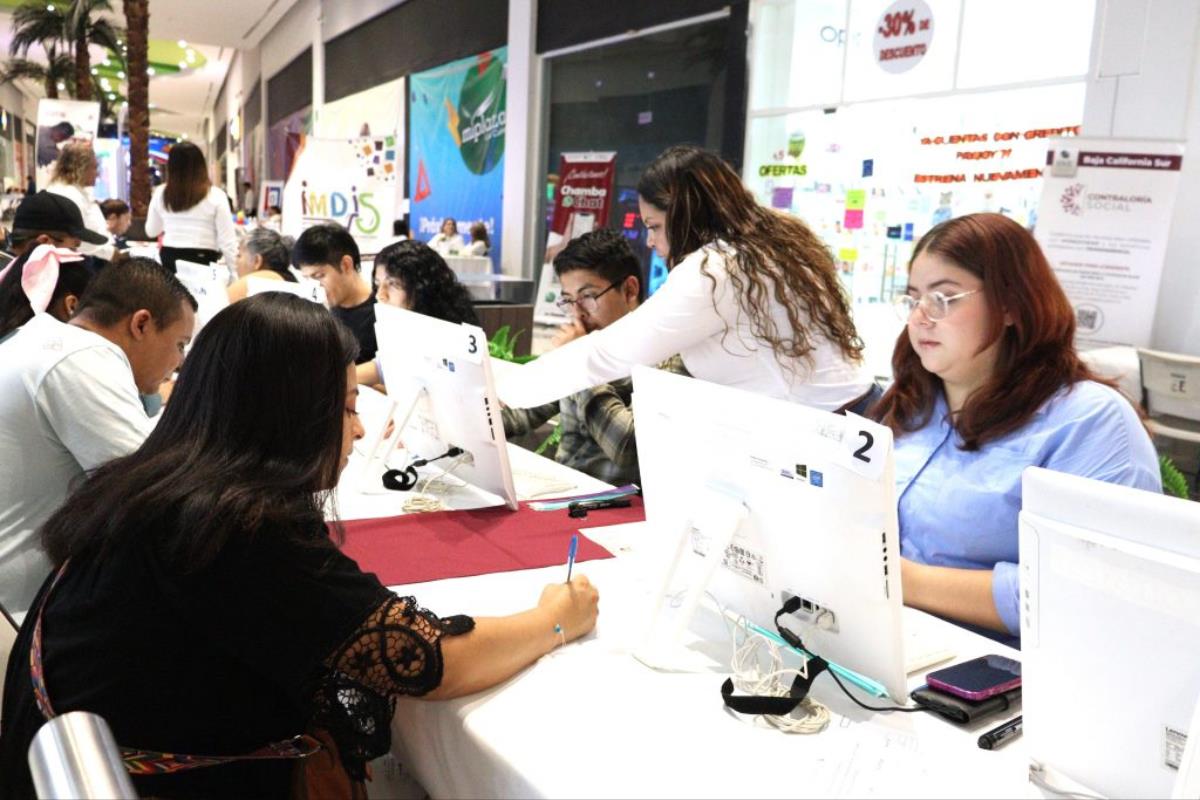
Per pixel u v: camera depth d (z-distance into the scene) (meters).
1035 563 0.92
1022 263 1.45
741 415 1.13
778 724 1.05
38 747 0.64
